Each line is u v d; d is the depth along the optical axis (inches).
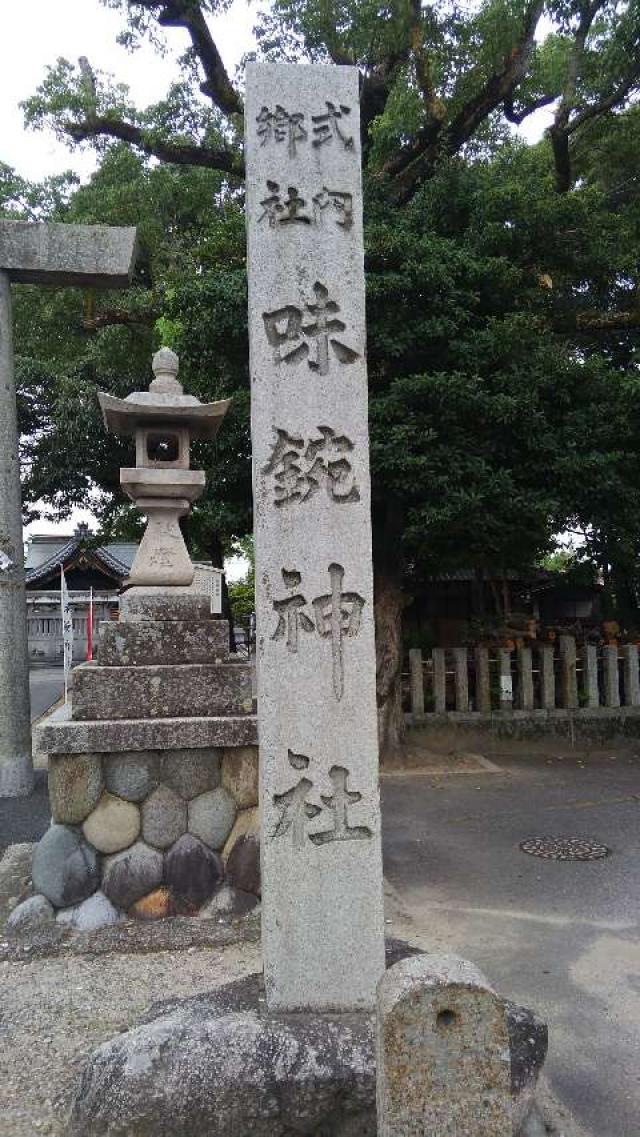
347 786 107.5
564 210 319.9
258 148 112.1
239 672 170.4
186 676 168.7
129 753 164.2
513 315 302.5
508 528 311.4
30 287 548.1
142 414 190.2
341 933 105.7
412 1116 68.9
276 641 107.3
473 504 290.5
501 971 149.3
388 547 357.7
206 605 183.8
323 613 108.6
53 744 159.9
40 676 840.9
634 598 502.0
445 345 310.0
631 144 406.9
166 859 163.8
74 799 162.1
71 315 560.7
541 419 304.2
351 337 112.3
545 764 346.6
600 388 322.0
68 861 160.9
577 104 385.7
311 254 112.0
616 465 323.0
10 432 285.6
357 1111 93.8
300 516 109.0
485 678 382.3
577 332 374.3
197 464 348.2
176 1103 92.5
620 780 315.9
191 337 322.0
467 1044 70.0
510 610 588.7
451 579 561.6
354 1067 94.7
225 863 165.9
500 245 326.0
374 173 360.8
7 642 279.7
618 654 401.1
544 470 308.3
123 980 140.9
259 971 131.2
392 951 117.3
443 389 288.2
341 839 106.5
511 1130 69.8
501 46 349.7
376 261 306.7
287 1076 93.7
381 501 346.3
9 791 275.9
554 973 148.1
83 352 610.9
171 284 406.6
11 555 282.2
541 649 390.6
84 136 454.6
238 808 167.3
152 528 195.0
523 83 406.6
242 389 318.0
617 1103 108.0
